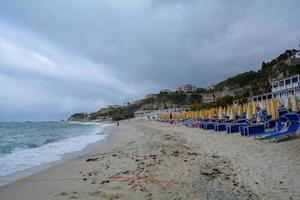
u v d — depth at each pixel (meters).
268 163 8.00
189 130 26.02
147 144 16.78
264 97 40.69
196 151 12.02
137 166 9.03
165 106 137.50
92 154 13.95
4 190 7.14
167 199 5.49
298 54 63.84
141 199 5.50
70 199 5.81
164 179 7.08
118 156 11.88
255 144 11.80
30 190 6.98
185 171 7.93
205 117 30.48
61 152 15.91
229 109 23.78
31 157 13.98
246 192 5.79
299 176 6.46
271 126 15.50
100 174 8.25
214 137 17.02
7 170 10.45
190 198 5.52
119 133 34.09
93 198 5.74
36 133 42.38
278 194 5.52
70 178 8.03
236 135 16.59
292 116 12.95
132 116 142.50
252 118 17.98
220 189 6.05
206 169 8.05
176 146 14.55
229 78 110.44
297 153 8.82
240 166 8.11
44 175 8.84
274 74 64.12
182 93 155.88
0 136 35.28
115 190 6.22
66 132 44.66
